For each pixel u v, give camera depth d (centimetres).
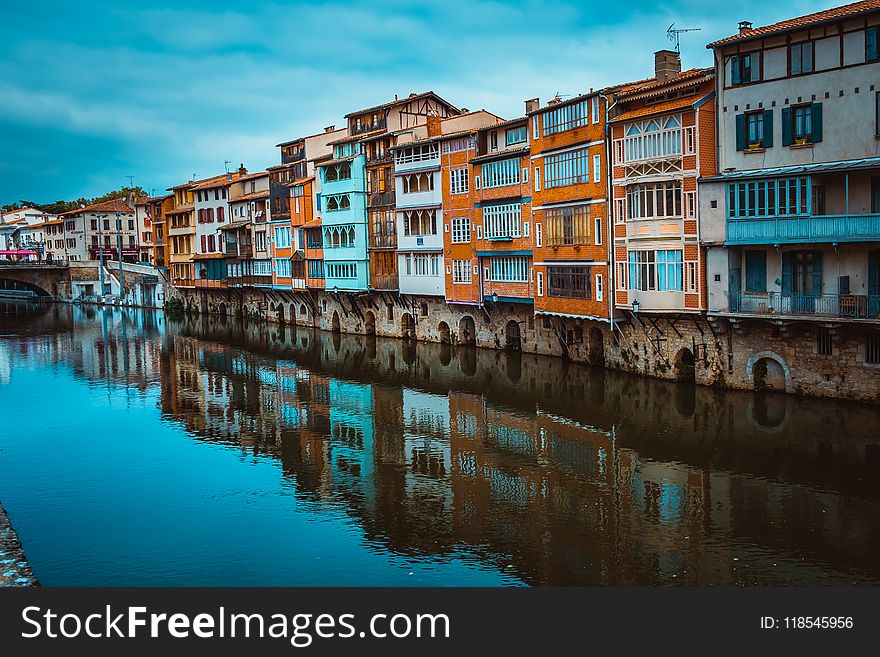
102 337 7488
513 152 4856
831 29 3128
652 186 3759
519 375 4562
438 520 2488
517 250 4916
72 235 13350
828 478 2645
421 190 5847
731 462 2855
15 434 3738
